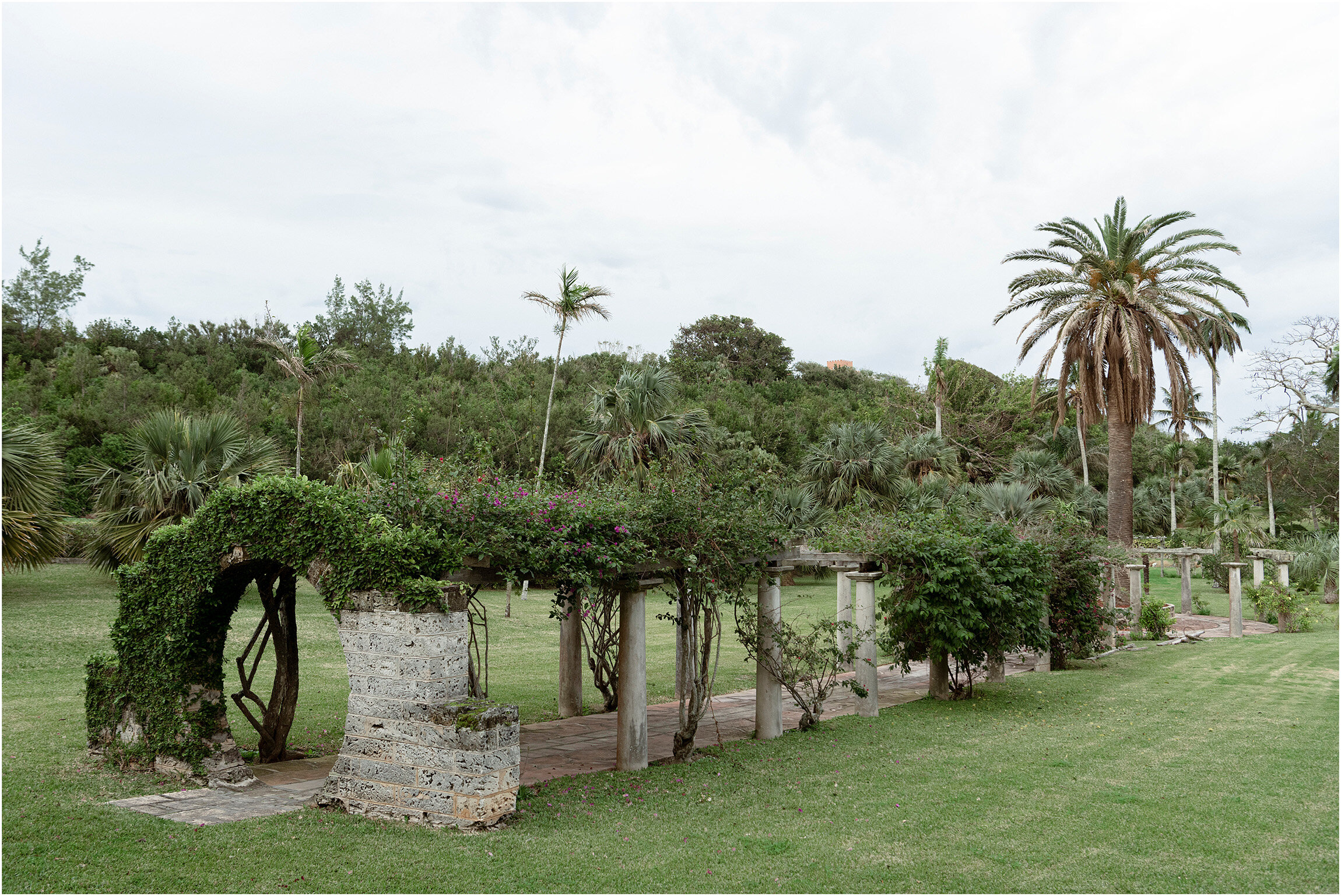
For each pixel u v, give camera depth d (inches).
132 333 1985.7
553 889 193.3
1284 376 1534.2
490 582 292.2
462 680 252.1
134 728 293.1
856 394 2561.5
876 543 460.8
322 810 252.4
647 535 309.9
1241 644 797.9
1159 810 264.5
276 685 322.0
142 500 735.1
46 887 186.5
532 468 1183.6
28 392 1302.9
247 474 768.9
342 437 1352.1
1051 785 296.2
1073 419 1381.6
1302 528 1836.9
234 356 1941.4
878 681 585.0
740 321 2716.5
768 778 305.7
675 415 938.7
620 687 323.6
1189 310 851.4
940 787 292.7
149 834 224.1
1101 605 706.2
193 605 281.3
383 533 251.8
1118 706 472.7
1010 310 938.1
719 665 638.5
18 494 649.0
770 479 392.8
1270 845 231.1
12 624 578.6
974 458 1839.3
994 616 475.5
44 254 2012.8
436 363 1998.0
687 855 219.0
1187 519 1630.2
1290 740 375.9
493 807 239.1
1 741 321.7
